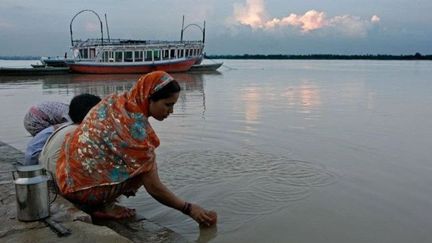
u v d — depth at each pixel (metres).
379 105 14.51
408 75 40.09
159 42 44.28
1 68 34.88
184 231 3.94
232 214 4.34
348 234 3.89
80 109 4.36
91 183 3.75
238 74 43.56
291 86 25.17
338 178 5.56
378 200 4.76
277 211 4.43
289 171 5.88
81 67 39.16
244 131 9.05
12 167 5.22
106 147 3.70
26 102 16.58
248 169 5.96
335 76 38.69
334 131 9.12
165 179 5.48
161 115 3.76
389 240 3.77
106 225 3.80
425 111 12.77
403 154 6.95
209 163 6.28
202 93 20.09
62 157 3.91
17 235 3.11
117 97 3.78
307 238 3.80
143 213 4.39
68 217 3.44
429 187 5.22
